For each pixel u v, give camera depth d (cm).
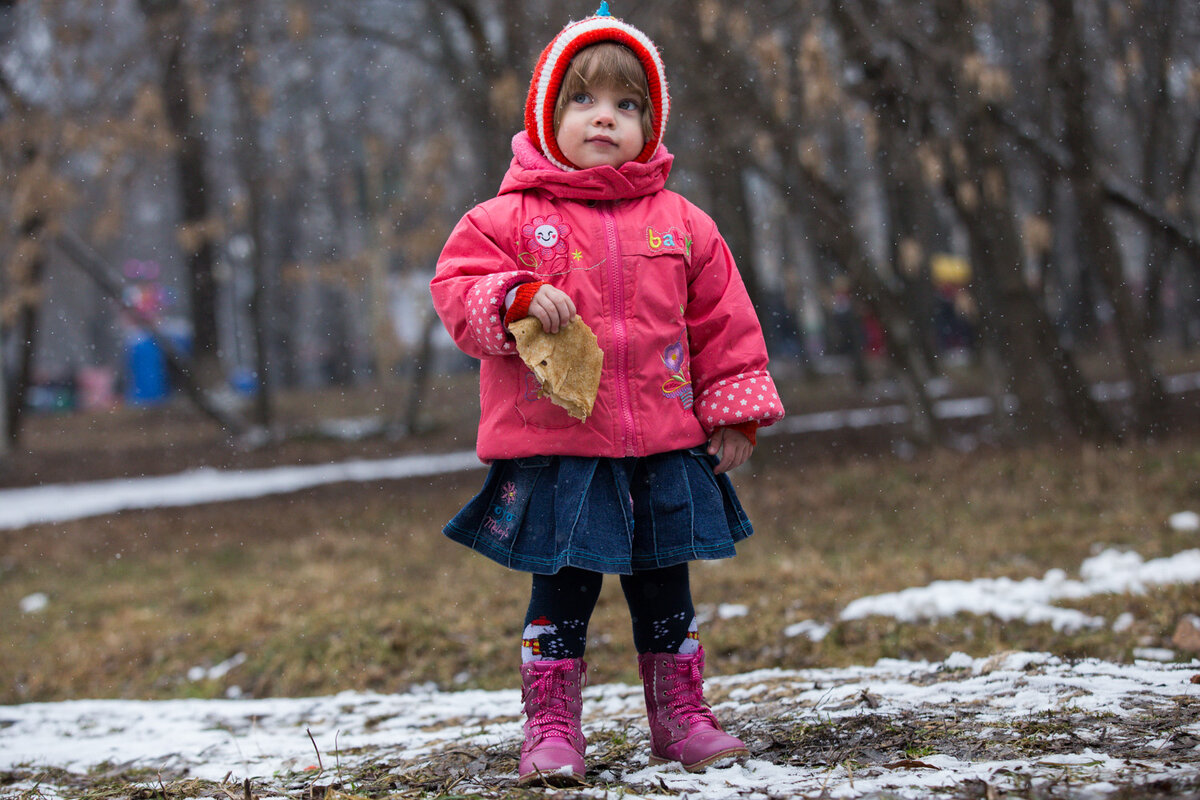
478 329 238
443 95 1403
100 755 338
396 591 677
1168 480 809
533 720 245
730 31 952
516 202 259
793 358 3052
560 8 1102
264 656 557
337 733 321
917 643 455
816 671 395
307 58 1364
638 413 245
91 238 1488
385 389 2164
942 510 812
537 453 241
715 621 540
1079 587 507
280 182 1703
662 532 245
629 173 257
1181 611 437
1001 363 1232
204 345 1853
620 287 250
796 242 2181
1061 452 1010
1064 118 1088
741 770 236
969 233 1147
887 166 1490
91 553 969
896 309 1244
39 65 1279
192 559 898
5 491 1448
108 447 1808
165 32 1274
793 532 795
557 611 248
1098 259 1117
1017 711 265
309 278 1672
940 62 1040
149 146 1286
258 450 1698
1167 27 1096
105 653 606
